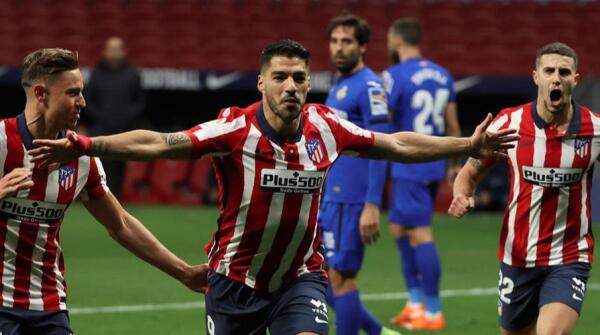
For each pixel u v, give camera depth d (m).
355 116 21.89
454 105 28.88
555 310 17.12
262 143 14.95
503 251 18.45
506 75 58.22
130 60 61.00
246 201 15.05
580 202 17.92
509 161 18.25
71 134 13.54
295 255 15.46
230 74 55.81
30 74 14.26
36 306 14.67
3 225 14.40
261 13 63.31
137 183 56.81
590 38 64.19
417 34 28.33
